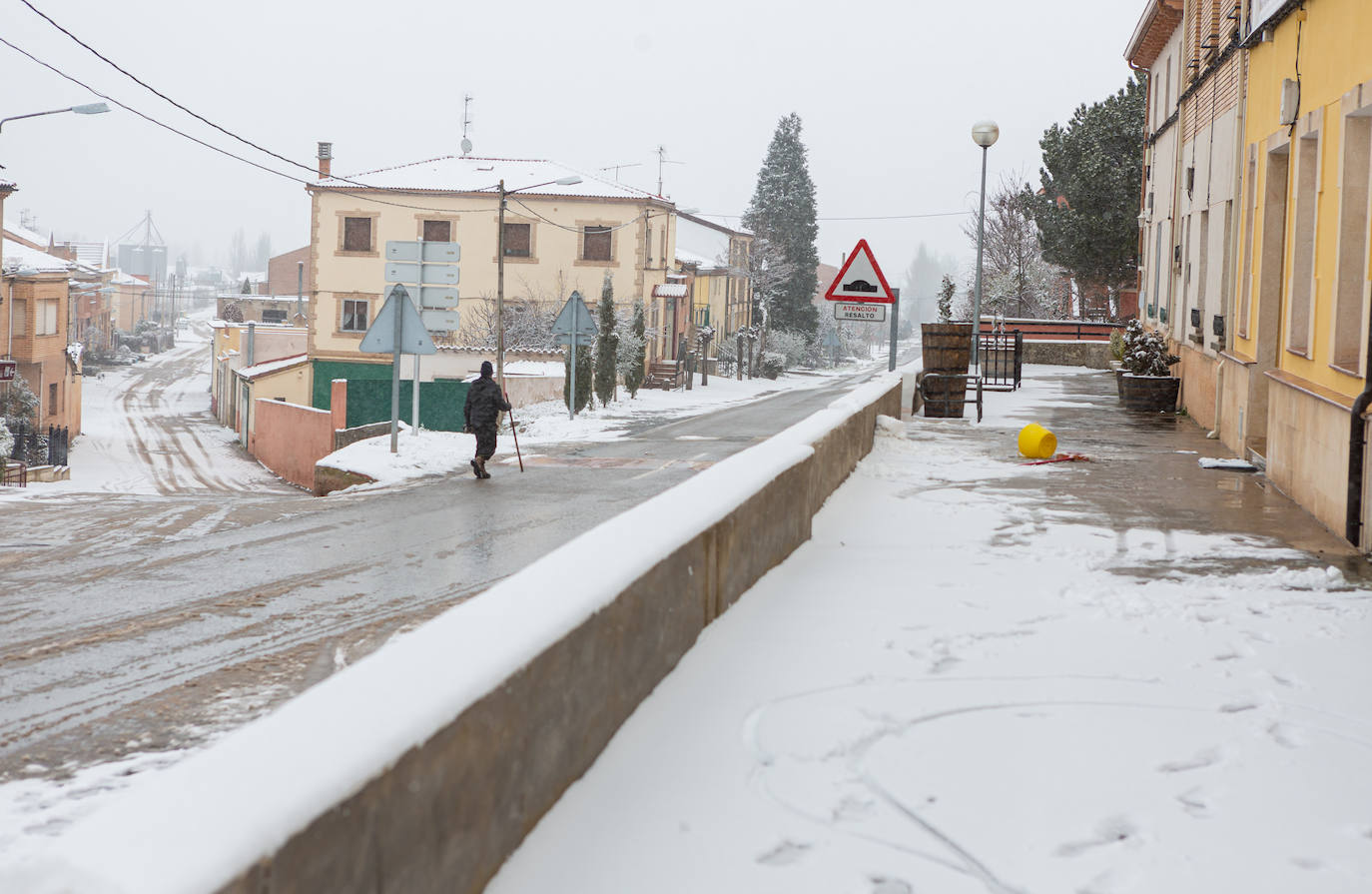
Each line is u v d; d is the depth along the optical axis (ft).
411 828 9.32
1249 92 51.24
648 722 15.69
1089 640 20.53
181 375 269.85
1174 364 74.54
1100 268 157.17
